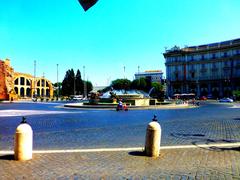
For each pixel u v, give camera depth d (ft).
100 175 18.17
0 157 23.27
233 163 21.31
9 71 250.78
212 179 17.37
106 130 42.34
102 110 98.63
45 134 37.99
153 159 22.56
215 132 39.37
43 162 21.58
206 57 348.38
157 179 17.34
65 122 54.80
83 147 28.32
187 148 27.25
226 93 327.88
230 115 74.38
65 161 21.89
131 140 32.76
